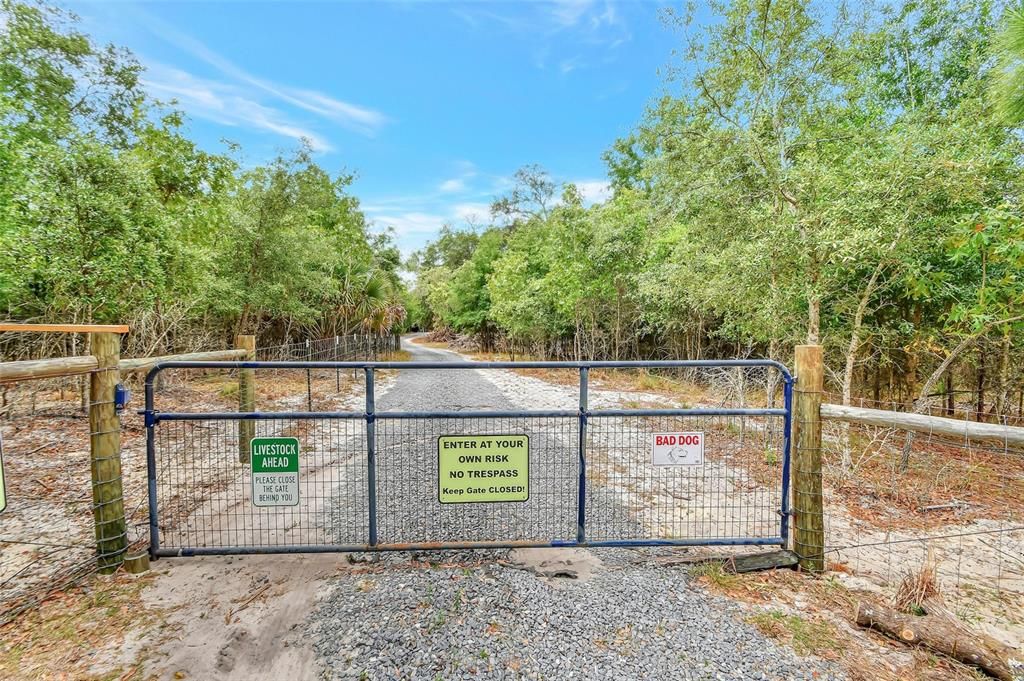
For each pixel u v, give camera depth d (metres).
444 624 2.39
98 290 7.39
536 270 22.27
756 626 2.44
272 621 2.45
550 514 3.90
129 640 2.29
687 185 7.76
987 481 5.14
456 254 43.19
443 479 3.09
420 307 46.59
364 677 2.06
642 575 2.90
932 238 5.01
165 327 10.17
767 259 5.52
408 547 3.10
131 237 7.49
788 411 3.12
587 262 14.70
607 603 2.60
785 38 6.55
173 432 6.49
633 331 16.05
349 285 19.44
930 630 2.29
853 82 6.72
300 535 3.47
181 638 2.31
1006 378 6.46
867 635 2.38
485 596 2.62
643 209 14.09
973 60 6.11
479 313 28.30
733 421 6.86
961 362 6.63
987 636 2.38
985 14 6.69
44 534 3.51
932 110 5.72
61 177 6.95
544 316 18.19
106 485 2.87
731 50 7.20
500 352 27.30
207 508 4.03
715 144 6.65
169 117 12.83
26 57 10.98
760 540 3.17
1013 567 3.26
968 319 5.05
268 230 13.80
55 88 11.25
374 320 21.81
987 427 2.65
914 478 5.19
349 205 23.16
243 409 5.05
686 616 2.51
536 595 2.64
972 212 4.78
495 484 3.11
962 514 4.25
